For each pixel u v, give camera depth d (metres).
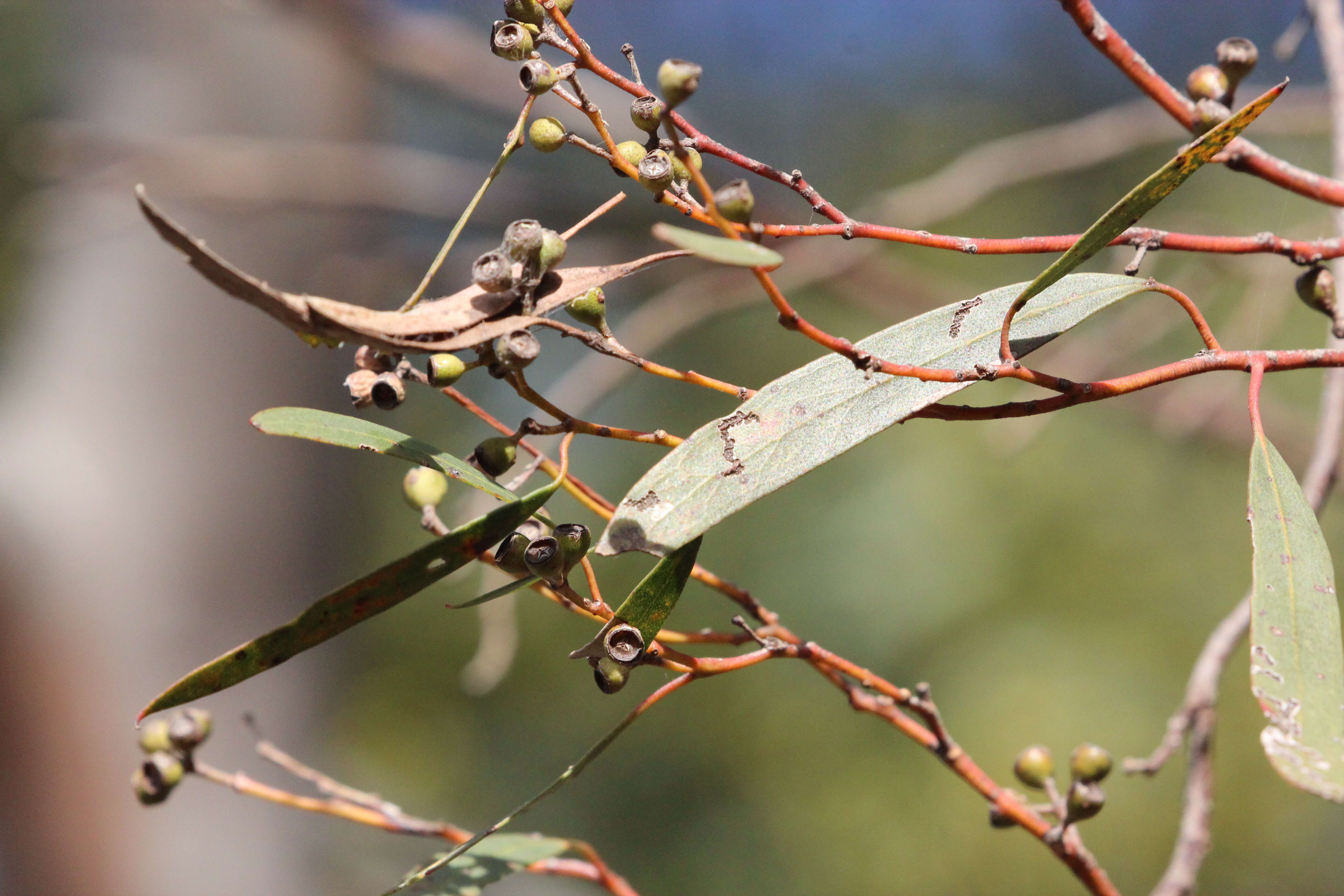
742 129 7.16
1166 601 6.67
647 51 7.58
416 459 1.10
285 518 5.43
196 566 5.17
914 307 4.77
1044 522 6.77
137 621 5.04
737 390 1.15
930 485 6.86
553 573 1.10
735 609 6.73
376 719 7.77
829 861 6.86
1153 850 6.50
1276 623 1.07
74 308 5.18
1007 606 6.70
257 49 5.67
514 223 1.09
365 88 6.22
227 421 5.29
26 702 4.91
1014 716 6.55
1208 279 3.69
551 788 1.19
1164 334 3.85
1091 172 6.32
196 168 4.99
